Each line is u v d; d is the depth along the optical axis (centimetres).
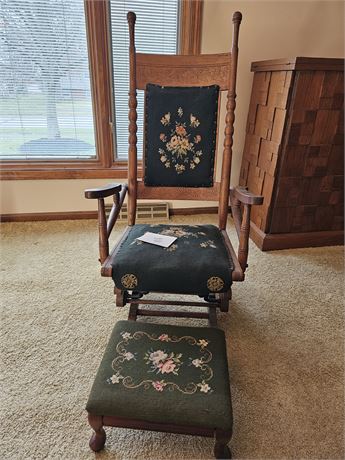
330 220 209
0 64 204
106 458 92
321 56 227
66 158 234
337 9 213
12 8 191
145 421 81
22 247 205
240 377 118
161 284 112
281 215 201
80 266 186
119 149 241
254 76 212
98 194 112
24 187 230
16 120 220
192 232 138
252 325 143
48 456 92
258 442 97
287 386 115
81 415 103
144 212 244
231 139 143
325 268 189
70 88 217
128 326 106
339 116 179
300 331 141
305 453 94
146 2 201
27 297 158
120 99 227
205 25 205
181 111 142
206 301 144
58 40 203
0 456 91
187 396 83
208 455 93
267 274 182
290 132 179
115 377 87
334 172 194
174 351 96
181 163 148
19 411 104
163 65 140
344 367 124
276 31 214
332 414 106
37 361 122
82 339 133
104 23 199
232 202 143
